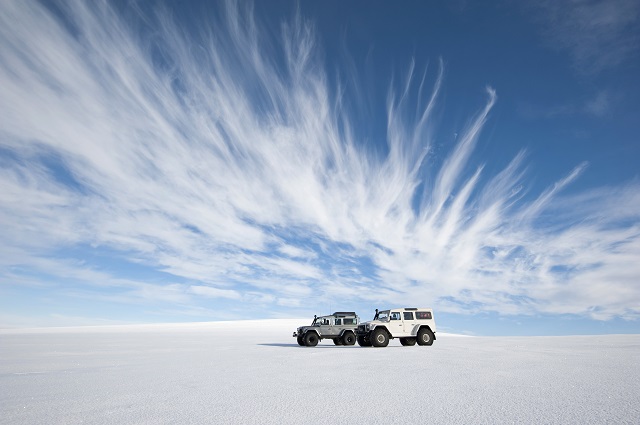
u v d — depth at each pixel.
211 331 50.19
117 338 31.84
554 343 21.06
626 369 9.51
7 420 5.05
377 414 5.12
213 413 5.28
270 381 8.04
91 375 9.27
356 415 5.08
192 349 18.20
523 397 6.14
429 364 10.88
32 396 6.64
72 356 14.77
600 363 10.87
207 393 6.76
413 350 16.44
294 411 5.34
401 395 6.41
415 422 4.71
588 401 5.79
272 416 5.07
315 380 8.12
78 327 70.19
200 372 9.64
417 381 7.86
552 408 5.36
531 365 10.45
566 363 10.91
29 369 10.66
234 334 40.69
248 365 11.09
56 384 7.91
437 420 4.79
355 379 8.21
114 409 5.61
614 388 6.87
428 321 21.11
